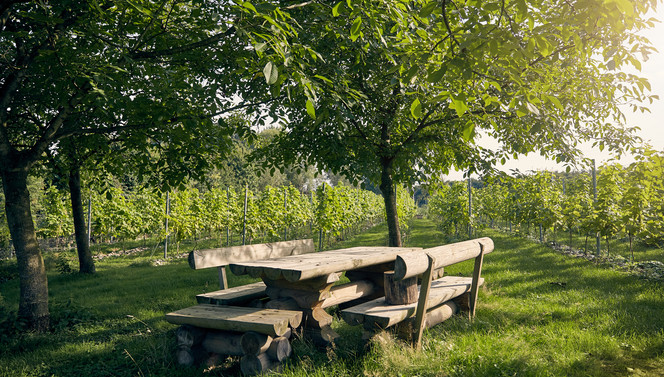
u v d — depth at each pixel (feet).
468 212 51.21
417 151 23.36
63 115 17.66
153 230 57.57
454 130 23.71
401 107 23.53
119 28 17.44
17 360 13.52
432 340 12.50
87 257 35.06
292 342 12.68
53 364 13.12
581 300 18.06
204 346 12.01
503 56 7.66
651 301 17.31
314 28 17.47
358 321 11.57
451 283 16.07
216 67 20.25
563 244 47.29
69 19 16.84
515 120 23.29
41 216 65.87
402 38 15.16
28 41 17.78
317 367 10.86
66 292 26.55
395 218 26.43
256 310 11.93
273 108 19.38
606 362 11.16
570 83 20.33
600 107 23.06
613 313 15.37
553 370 10.18
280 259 14.14
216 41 17.34
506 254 35.45
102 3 16.49
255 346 10.72
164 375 11.39
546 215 42.52
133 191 63.16
